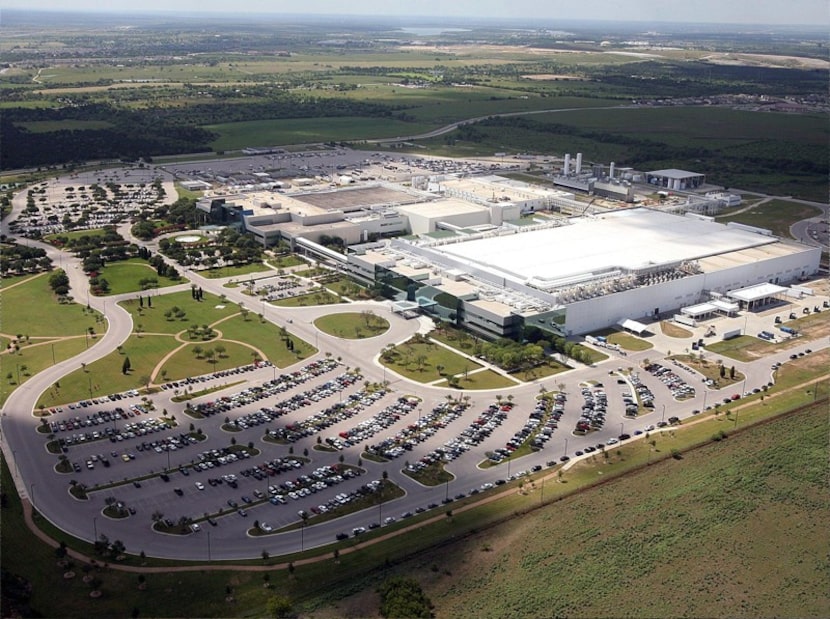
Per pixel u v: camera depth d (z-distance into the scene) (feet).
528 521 602.85
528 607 510.99
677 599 523.29
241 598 516.32
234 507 620.08
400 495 639.35
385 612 499.10
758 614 512.22
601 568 551.18
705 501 629.92
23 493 632.38
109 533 586.45
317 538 583.58
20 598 510.58
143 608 505.66
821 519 611.06
